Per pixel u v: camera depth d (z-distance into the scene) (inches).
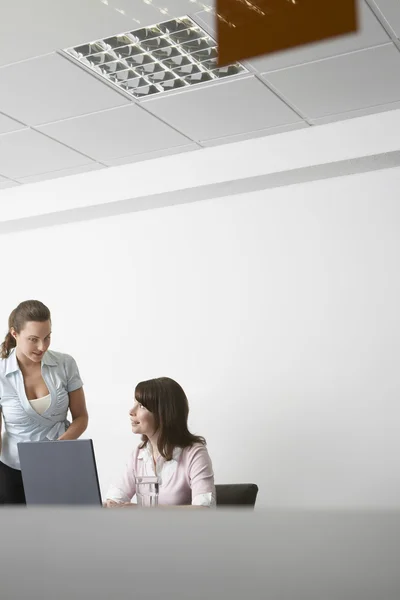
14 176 193.5
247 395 176.9
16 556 3.4
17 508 4.1
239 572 3.2
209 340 183.3
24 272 209.3
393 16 119.6
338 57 133.2
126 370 192.9
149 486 81.4
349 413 164.9
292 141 167.9
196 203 189.3
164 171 182.4
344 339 167.6
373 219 167.8
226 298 182.4
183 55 136.3
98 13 116.5
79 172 192.2
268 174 169.9
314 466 167.2
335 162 162.9
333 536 3.3
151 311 191.6
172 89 147.3
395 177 166.7
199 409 181.8
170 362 187.3
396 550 3.2
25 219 200.5
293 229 176.4
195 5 115.2
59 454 82.8
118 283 197.0
